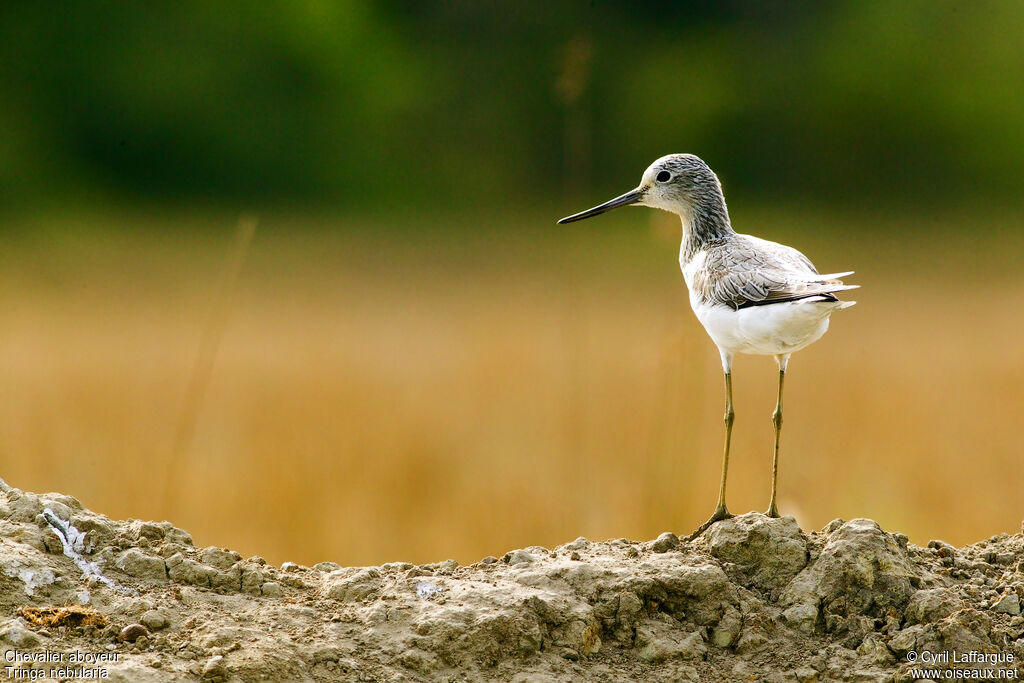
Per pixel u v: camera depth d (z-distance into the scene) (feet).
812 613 20.70
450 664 19.53
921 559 22.31
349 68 120.57
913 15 128.57
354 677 18.86
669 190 27.84
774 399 50.39
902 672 19.48
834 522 22.57
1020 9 127.13
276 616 20.25
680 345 34.63
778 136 124.57
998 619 20.68
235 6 119.96
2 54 114.32
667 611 21.02
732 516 23.86
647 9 131.85
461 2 129.49
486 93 123.24
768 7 134.41
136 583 20.89
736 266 24.76
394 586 21.39
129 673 17.98
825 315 22.98
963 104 122.72
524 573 21.57
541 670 19.67
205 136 117.08
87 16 116.88
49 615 19.24
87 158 114.73
